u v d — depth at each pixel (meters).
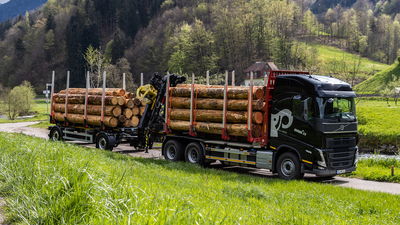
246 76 120.62
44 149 8.81
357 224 6.79
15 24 191.00
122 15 186.25
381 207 8.49
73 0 185.62
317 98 12.19
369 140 39.88
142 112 19.09
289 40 126.12
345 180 13.58
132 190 5.39
